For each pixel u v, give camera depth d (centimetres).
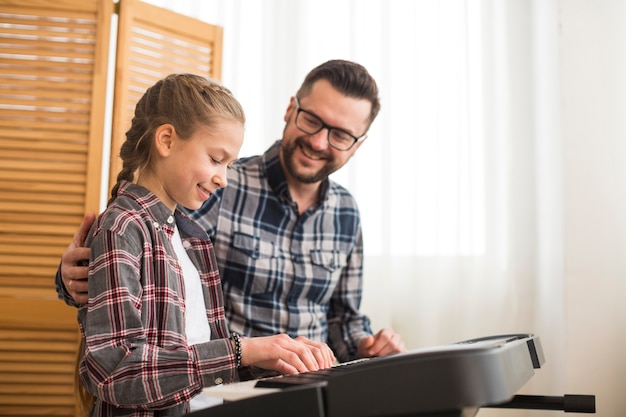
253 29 245
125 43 203
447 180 242
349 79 161
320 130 160
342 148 163
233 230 161
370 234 241
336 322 179
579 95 226
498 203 241
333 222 174
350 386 60
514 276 238
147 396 90
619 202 224
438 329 238
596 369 219
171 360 92
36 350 198
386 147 241
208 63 224
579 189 223
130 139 119
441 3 246
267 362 96
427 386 59
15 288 198
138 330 96
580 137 225
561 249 227
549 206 235
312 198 172
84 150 201
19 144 200
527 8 245
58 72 202
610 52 227
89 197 200
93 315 95
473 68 245
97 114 202
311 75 165
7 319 197
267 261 162
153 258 105
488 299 238
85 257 116
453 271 239
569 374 219
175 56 215
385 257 238
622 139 226
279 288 163
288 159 163
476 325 237
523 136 242
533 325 237
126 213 104
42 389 198
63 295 128
